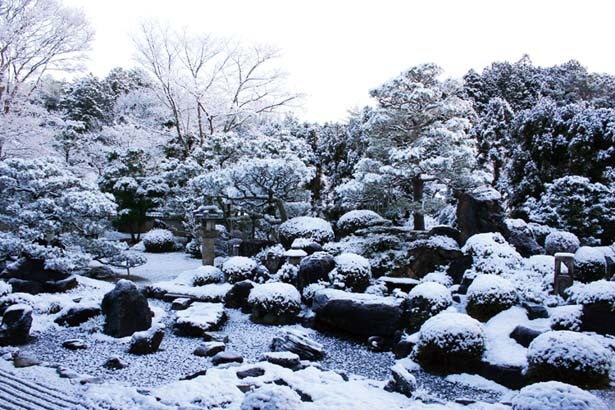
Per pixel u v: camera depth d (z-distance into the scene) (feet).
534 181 49.39
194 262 50.34
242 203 48.60
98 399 17.22
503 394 20.03
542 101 59.36
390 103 42.73
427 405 17.75
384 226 42.19
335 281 31.96
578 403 12.98
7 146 57.06
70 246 39.50
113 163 64.85
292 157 45.24
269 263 38.32
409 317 27.20
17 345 24.14
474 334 22.26
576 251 33.40
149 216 65.10
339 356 25.50
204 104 74.74
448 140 39.24
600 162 46.34
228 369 20.84
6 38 56.44
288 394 13.29
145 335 24.18
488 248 30.68
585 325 23.17
